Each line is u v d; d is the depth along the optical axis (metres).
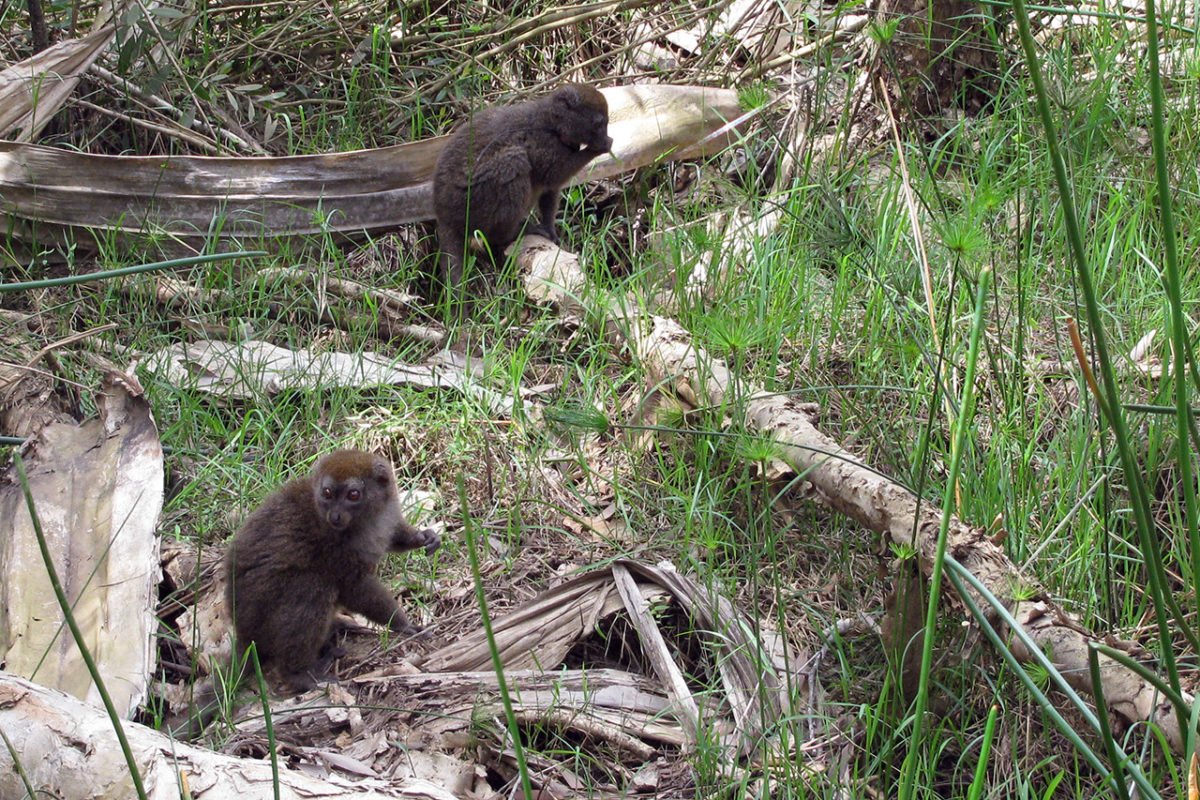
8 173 7.29
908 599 4.51
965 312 6.35
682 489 5.86
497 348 6.79
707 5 9.72
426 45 9.43
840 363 6.50
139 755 3.79
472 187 7.53
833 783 4.30
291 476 6.09
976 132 7.80
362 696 4.91
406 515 5.85
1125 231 6.88
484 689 4.88
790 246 7.11
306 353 6.92
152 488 5.44
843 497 4.91
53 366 6.29
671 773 4.54
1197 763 3.00
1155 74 2.78
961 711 4.58
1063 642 4.14
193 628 4.99
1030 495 5.31
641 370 6.41
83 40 7.86
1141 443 5.52
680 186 8.59
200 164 7.67
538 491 6.03
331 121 9.02
